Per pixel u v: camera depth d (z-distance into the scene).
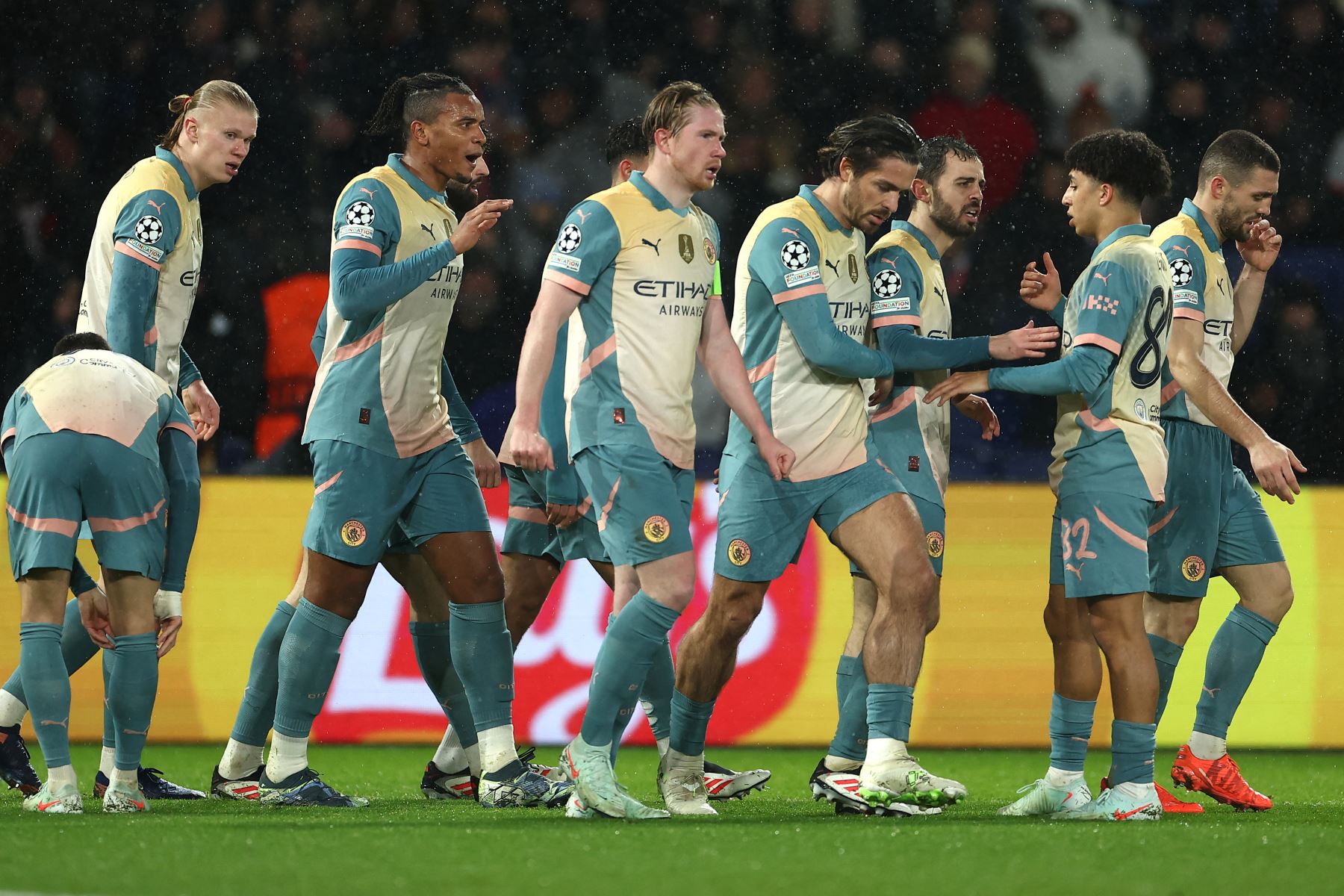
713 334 15.14
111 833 12.91
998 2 38.38
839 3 38.38
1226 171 17.67
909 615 14.96
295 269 36.09
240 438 34.66
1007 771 22.16
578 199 37.25
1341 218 37.72
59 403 14.95
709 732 25.20
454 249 15.27
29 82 36.91
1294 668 25.62
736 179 37.75
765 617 25.41
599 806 14.23
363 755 23.59
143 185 17.02
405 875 10.55
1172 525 17.22
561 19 38.06
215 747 24.55
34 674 14.83
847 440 15.33
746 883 10.27
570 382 15.08
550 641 24.92
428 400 16.06
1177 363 16.84
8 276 36.19
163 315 17.50
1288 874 10.88
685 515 14.50
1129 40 38.62
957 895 9.85
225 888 10.05
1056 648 15.98
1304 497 25.94
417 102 16.27
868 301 16.12
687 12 38.28
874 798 14.67
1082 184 15.76
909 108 38.34
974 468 33.91
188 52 37.25
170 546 16.14
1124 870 11.00
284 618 16.95
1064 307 17.12
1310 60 38.53
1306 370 35.97
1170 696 25.39
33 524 14.76
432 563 16.02
